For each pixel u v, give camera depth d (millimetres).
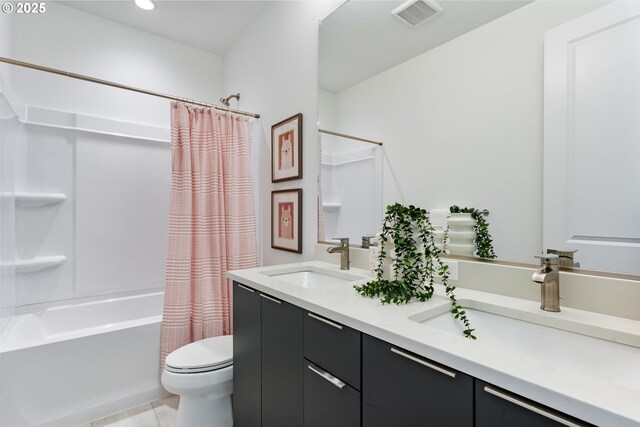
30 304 2281
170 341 2064
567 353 846
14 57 2236
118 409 1898
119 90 2686
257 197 2588
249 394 1459
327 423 1023
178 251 2127
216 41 2982
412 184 1467
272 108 2402
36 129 2322
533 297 1055
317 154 1978
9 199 1988
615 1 912
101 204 2578
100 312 2463
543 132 1057
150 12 2551
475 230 1237
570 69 997
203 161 2264
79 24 2516
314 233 2002
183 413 1590
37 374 1656
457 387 678
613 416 477
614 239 910
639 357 736
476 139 1237
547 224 1046
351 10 1755
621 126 898
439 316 1028
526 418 576
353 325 917
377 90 1621
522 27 1109
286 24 2244
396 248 1150
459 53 1293
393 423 811
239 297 1560
